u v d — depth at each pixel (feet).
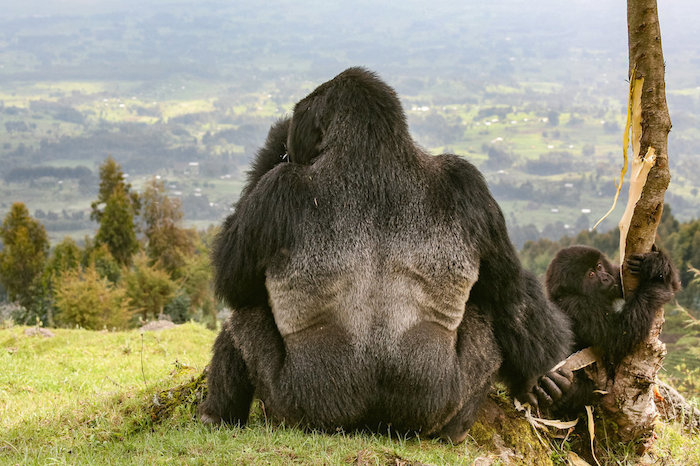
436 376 17.93
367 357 17.75
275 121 21.77
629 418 23.79
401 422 18.71
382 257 17.78
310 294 17.81
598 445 24.29
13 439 23.66
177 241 261.44
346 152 18.20
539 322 20.90
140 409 24.97
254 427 20.22
